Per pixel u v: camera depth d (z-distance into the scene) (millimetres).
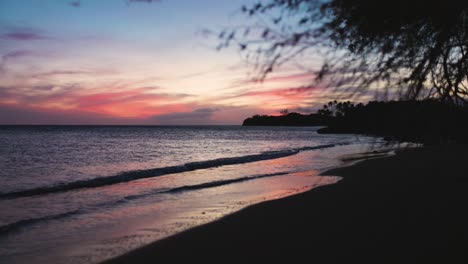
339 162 21594
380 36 2814
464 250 4672
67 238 6938
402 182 11266
